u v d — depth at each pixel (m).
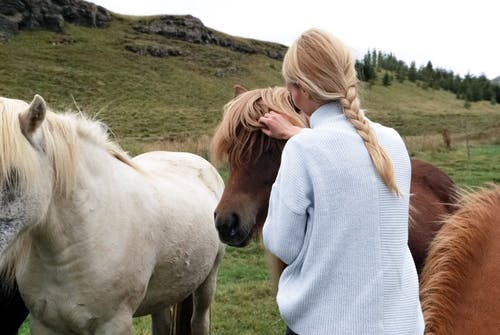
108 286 3.03
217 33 88.88
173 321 4.48
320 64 1.89
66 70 55.88
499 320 2.11
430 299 2.24
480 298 2.17
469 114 61.12
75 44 66.62
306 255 1.88
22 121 2.51
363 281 1.83
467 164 16.75
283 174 1.89
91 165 3.02
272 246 1.91
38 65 55.69
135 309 3.28
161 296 3.69
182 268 3.70
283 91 2.85
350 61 1.94
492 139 23.48
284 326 5.99
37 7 68.81
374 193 1.84
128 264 3.12
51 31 68.69
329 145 1.85
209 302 4.55
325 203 1.82
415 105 77.50
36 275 2.97
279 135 2.58
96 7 78.06
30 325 3.26
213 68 72.19
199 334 4.58
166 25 82.00
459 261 2.27
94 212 2.96
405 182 1.98
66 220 2.85
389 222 1.87
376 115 51.56
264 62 82.88
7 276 3.06
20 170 2.38
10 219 2.39
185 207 3.73
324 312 1.85
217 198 4.57
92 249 2.95
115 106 47.12
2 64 53.56
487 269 2.22
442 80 102.06
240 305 6.60
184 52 75.19
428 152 19.92
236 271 8.11
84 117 3.21
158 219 3.39
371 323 1.82
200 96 58.59
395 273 1.86
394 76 101.00
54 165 2.72
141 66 64.50
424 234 3.19
